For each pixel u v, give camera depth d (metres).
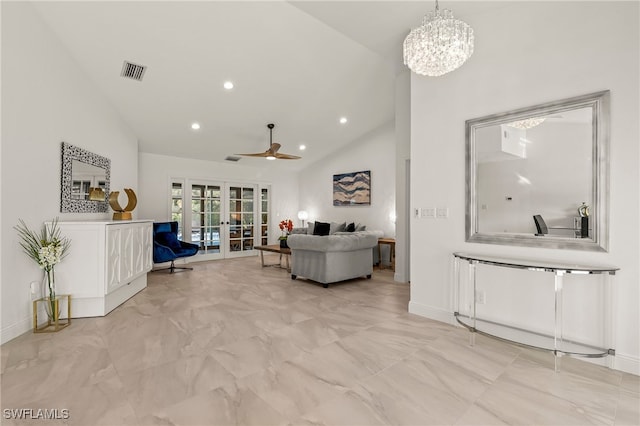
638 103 2.02
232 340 2.58
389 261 6.27
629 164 2.05
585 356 2.03
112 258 3.31
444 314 3.02
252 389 1.85
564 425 1.55
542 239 2.40
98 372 2.04
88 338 2.61
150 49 3.69
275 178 8.27
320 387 1.87
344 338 2.62
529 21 2.47
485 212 2.72
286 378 1.97
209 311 3.35
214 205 7.25
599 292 2.17
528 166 2.47
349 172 7.37
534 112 2.43
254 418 1.58
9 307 2.60
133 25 3.35
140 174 6.19
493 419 1.59
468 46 2.09
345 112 5.87
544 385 1.92
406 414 1.62
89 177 3.94
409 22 2.97
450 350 2.41
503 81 2.61
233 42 3.74
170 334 2.71
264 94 4.89
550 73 2.37
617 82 2.09
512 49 2.56
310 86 4.87
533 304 2.47
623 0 2.07
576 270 2.02
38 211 2.97
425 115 3.15
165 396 1.77
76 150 3.62
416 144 3.23
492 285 2.70
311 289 4.34
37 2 2.90
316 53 4.13
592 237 2.18
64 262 3.07
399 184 4.81
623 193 2.07
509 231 2.58
